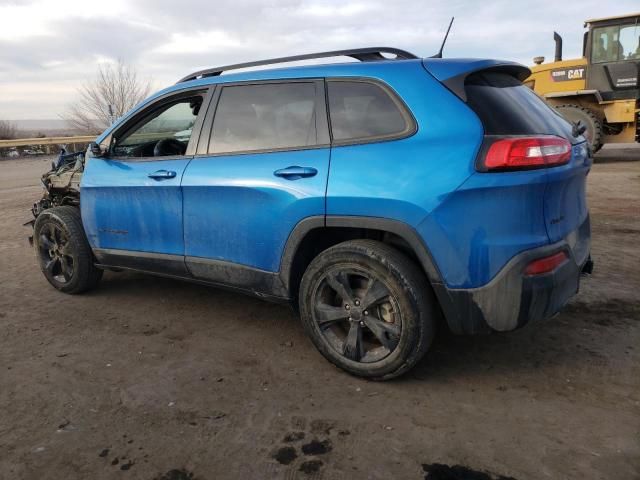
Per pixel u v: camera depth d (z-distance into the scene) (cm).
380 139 308
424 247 289
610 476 235
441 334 383
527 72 350
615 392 302
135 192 408
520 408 289
